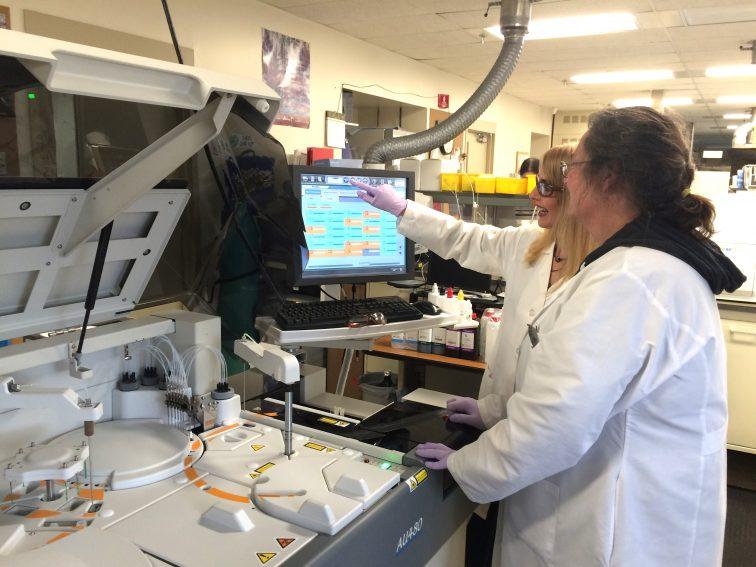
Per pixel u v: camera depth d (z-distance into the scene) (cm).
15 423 106
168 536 87
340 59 411
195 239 141
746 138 705
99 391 123
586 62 525
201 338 127
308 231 164
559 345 99
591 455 108
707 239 106
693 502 105
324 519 89
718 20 384
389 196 175
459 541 141
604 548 105
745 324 297
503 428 106
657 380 98
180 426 126
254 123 113
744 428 304
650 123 99
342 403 157
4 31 70
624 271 97
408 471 113
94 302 110
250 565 81
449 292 224
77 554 80
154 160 97
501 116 691
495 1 340
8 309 105
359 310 161
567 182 111
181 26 289
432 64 523
